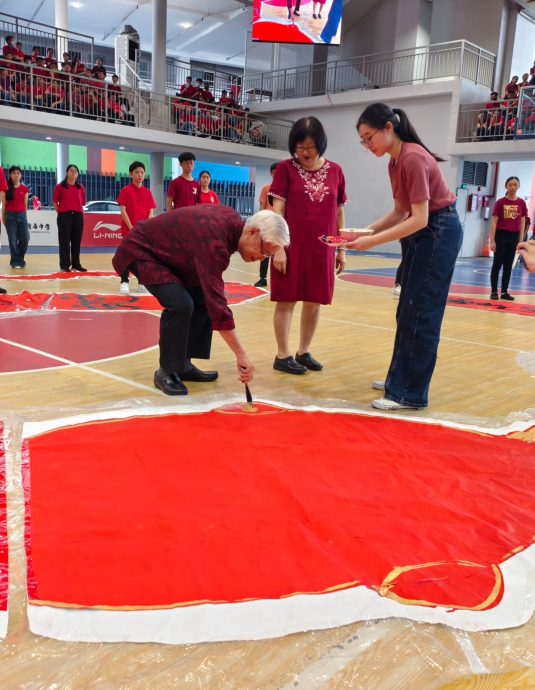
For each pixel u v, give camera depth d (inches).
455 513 68.0
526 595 54.2
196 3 783.1
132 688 41.9
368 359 151.9
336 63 718.5
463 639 48.4
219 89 880.9
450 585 54.6
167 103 605.0
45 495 68.1
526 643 48.4
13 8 818.2
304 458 82.0
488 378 137.3
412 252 109.0
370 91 653.9
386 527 64.2
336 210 137.1
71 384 117.3
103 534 60.1
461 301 280.5
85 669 43.3
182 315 112.1
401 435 94.7
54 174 860.0
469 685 43.6
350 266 477.4
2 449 81.3
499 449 90.7
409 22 663.1
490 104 586.6
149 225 113.3
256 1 566.6
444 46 667.4
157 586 52.2
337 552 58.9
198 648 45.9
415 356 109.8
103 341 158.1
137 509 65.5
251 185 964.0
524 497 73.9
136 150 633.0
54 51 633.6
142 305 221.0
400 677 44.1
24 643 45.4
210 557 56.8
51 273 316.8
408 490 73.6
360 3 693.3
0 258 404.5
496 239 290.5
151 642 46.1
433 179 104.4
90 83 548.1
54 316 191.8
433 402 116.5
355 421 100.3
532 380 136.9
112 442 84.2
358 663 45.3
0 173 257.9
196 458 80.1
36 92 506.0
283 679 43.4
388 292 303.4
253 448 84.5
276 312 133.1
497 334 196.1
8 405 101.9
